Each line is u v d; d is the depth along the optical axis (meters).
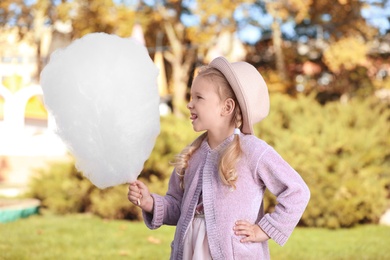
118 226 7.78
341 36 21.58
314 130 8.44
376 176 8.42
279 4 20.80
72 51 2.48
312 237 7.24
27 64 26.38
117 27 21.06
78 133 2.48
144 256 6.07
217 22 21.33
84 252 6.20
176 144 8.16
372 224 8.30
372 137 8.42
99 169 2.56
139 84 2.50
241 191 2.76
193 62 25.70
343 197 7.99
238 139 2.80
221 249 2.74
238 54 25.06
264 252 2.84
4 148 15.13
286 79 22.34
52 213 8.76
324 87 23.23
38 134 15.79
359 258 6.10
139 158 2.58
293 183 2.75
